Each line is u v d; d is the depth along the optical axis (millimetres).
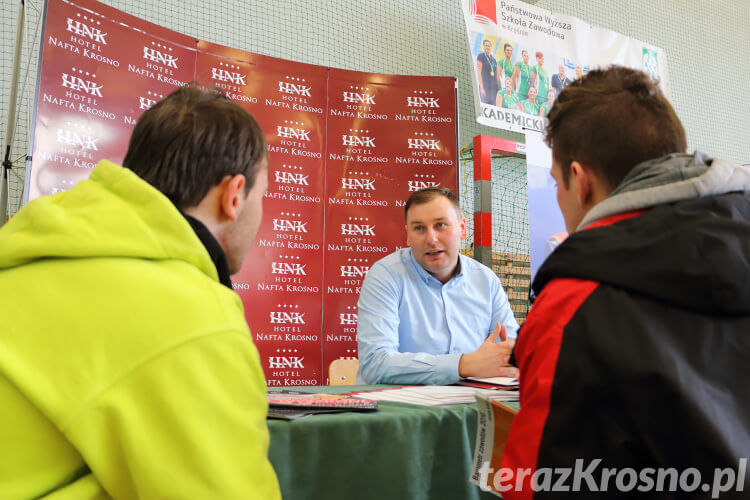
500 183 4230
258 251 2963
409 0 4020
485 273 2086
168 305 579
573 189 784
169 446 539
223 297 625
